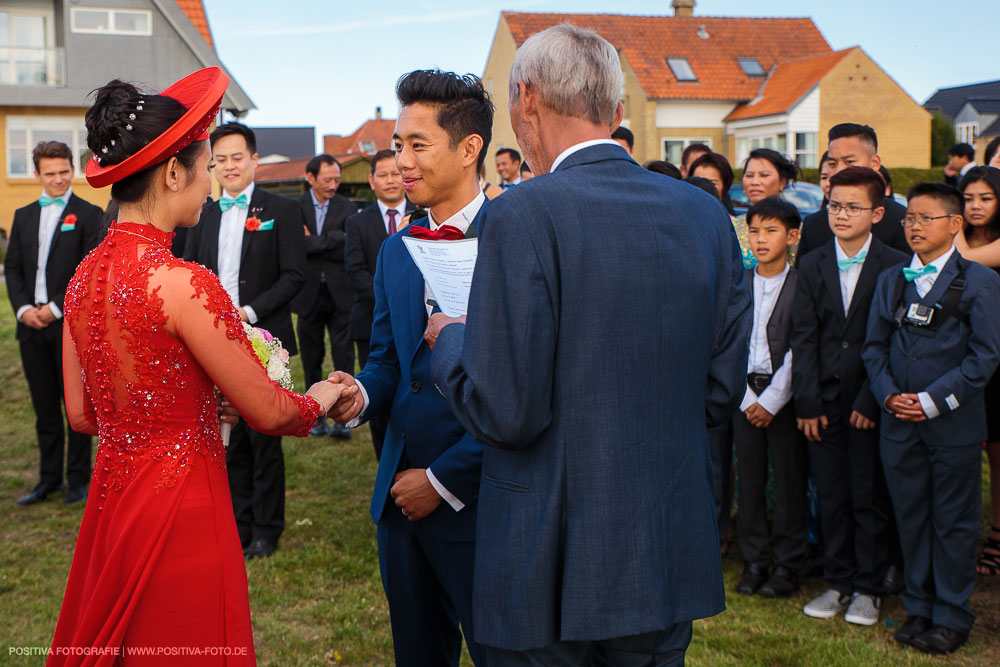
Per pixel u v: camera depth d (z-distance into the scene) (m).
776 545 4.23
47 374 5.44
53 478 5.52
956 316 3.53
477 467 2.30
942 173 25.98
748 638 3.69
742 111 32.00
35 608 3.89
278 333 4.54
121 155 2.02
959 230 3.61
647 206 1.86
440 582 2.51
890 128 30.95
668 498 1.85
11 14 23.88
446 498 2.33
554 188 1.82
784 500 4.17
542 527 1.81
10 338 9.47
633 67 31.97
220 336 2.03
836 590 4.01
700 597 1.91
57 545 4.71
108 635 2.02
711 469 1.99
